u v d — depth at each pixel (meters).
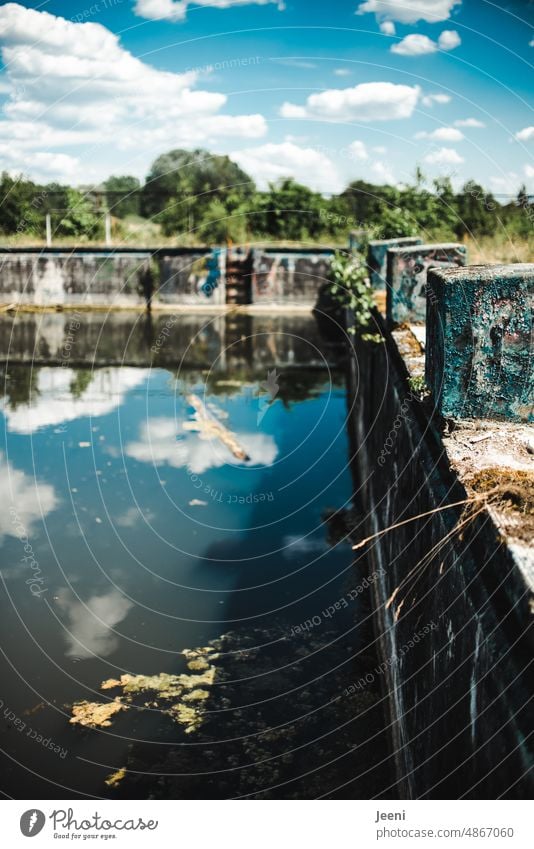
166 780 4.00
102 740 4.32
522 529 2.25
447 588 2.71
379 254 8.16
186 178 21.64
